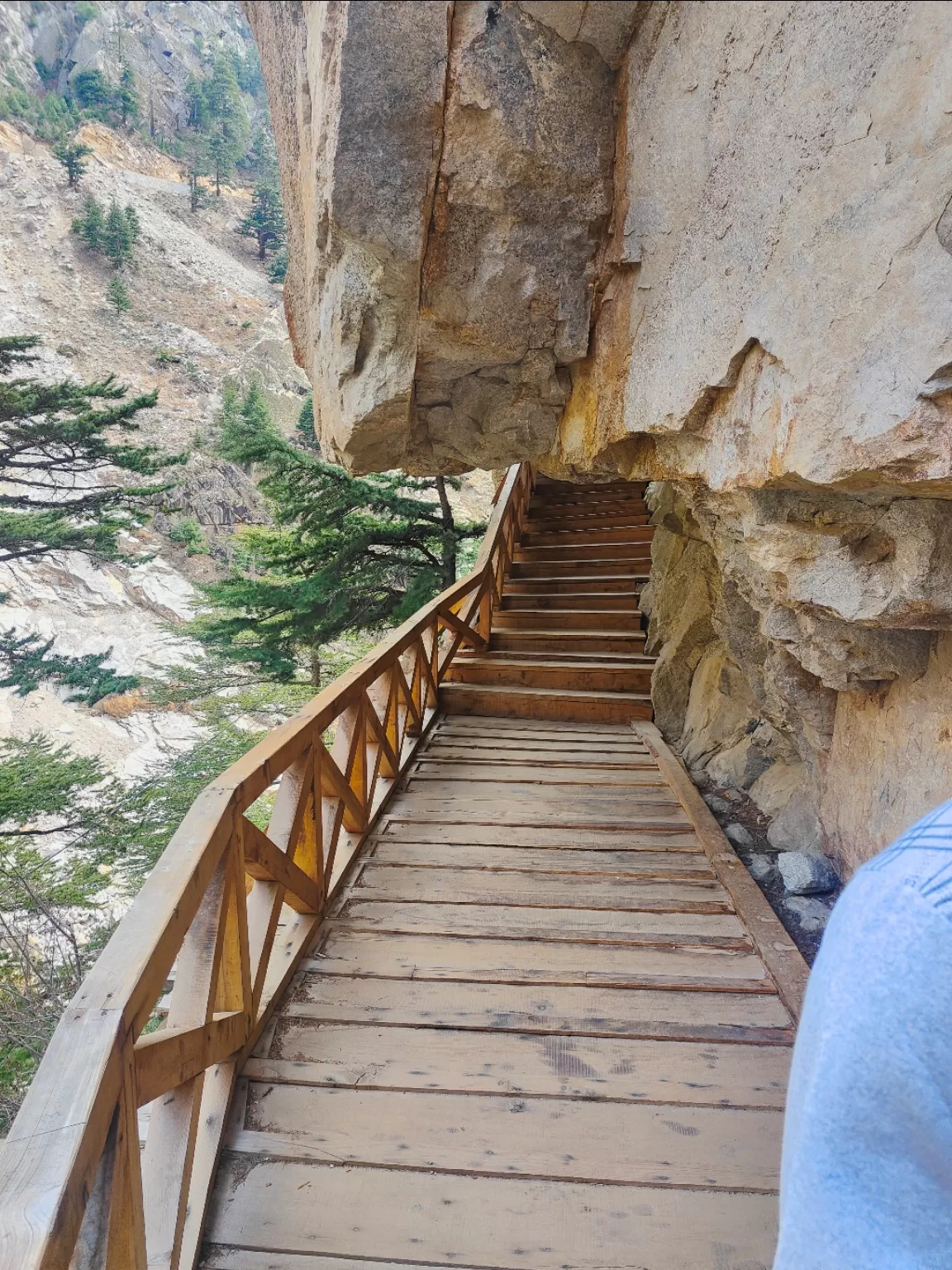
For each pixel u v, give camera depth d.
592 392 2.55
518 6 1.99
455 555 9.96
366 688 3.19
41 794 8.50
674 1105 1.84
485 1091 1.87
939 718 2.15
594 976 2.31
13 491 25.30
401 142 1.98
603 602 6.38
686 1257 1.49
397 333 2.34
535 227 2.25
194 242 51.50
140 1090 1.21
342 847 3.06
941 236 1.18
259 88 65.25
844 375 1.42
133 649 24.39
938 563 1.69
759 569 2.51
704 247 1.87
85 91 55.97
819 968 0.44
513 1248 1.50
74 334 41.62
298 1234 1.52
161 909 1.34
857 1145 0.39
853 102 1.33
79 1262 1.00
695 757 4.17
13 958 8.07
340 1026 2.08
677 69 1.89
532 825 3.40
